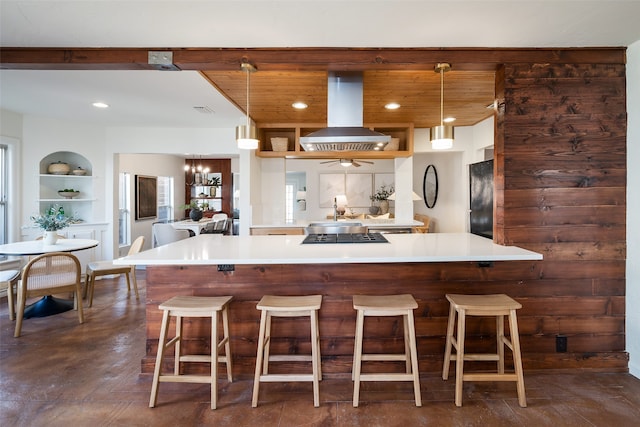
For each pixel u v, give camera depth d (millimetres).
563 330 2529
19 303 3189
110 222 5328
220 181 9820
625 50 2523
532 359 2518
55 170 4945
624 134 2529
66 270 3402
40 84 3410
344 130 3035
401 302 2191
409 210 5312
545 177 2527
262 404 2150
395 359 2260
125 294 4492
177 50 2494
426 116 4734
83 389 2303
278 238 3166
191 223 7230
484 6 1957
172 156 8992
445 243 2738
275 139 4961
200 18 2076
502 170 2551
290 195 10125
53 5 1929
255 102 4012
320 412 2068
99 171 5254
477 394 2250
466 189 5395
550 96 2525
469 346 2527
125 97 3820
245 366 2494
